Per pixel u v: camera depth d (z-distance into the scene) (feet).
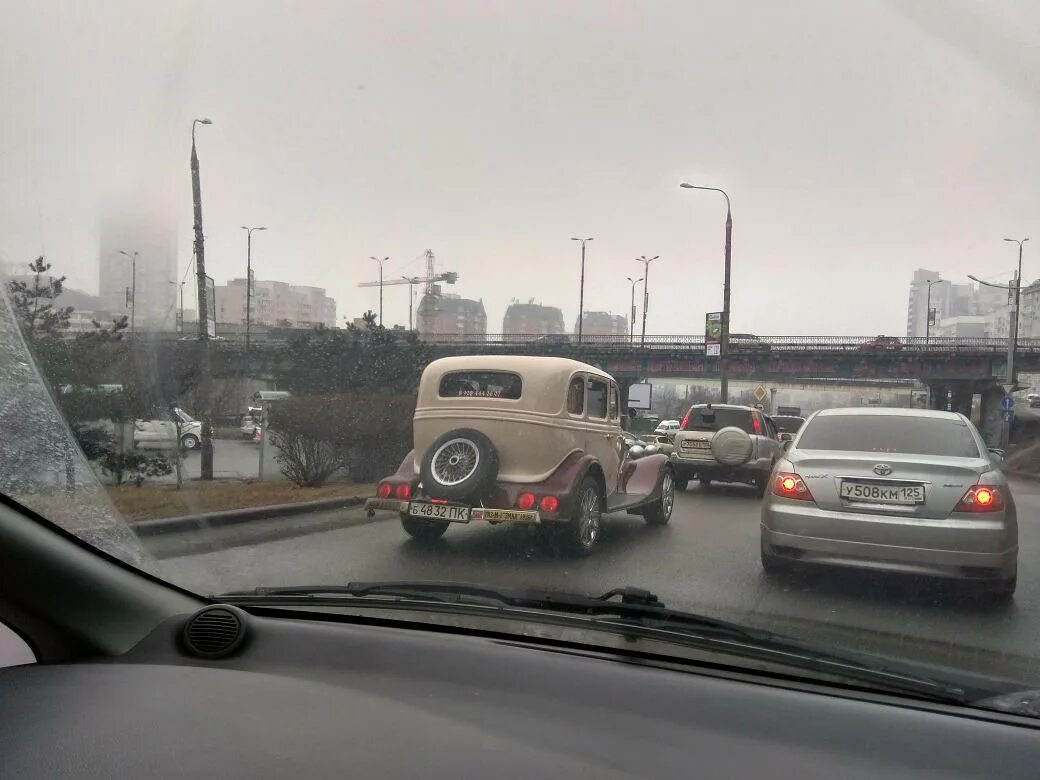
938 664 10.94
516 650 9.62
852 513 18.17
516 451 23.15
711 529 28.48
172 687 8.71
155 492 30.25
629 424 32.37
